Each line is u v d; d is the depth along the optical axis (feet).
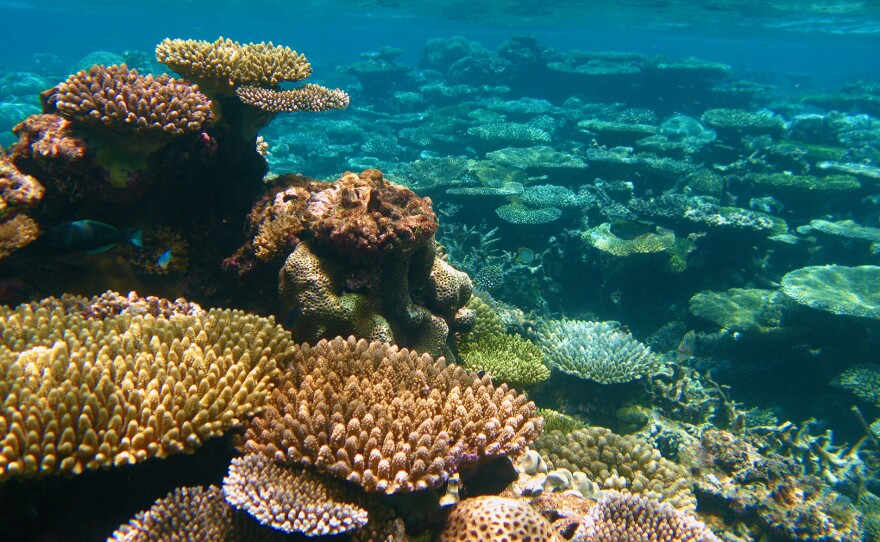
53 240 3.05
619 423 5.31
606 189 9.68
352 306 3.32
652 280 8.47
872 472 5.68
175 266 3.78
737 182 10.23
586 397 5.43
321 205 3.64
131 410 2.31
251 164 4.04
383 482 2.40
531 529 2.54
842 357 6.85
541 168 9.74
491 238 8.58
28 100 19.24
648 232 7.39
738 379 7.27
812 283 6.82
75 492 2.47
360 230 3.19
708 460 4.75
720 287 8.32
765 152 10.89
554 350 5.62
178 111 3.34
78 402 2.27
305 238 3.54
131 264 3.67
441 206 8.66
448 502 2.63
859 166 10.26
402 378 2.92
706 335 7.66
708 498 4.48
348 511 2.34
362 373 2.91
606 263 8.41
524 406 2.91
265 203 3.92
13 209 3.15
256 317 3.09
